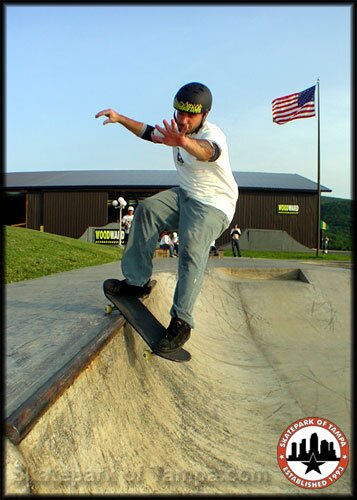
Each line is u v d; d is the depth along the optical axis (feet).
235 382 15.89
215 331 21.77
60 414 6.46
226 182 9.66
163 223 10.40
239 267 32.45
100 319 10.80
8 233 39.63
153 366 11.75
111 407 8.11
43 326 10.29
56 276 23.76
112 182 105.50
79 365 7.37
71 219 103.24
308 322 24.95
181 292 9.43
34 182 109.40
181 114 9.15
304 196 105.60
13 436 5.19
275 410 14.01
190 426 10.62
